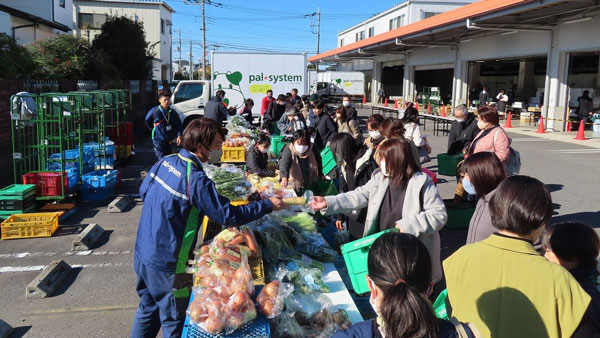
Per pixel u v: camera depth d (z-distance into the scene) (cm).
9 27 1828
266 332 235
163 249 273
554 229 237
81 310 428
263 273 283
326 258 345
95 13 4028
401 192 331
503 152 576
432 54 2973
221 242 292
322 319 256
